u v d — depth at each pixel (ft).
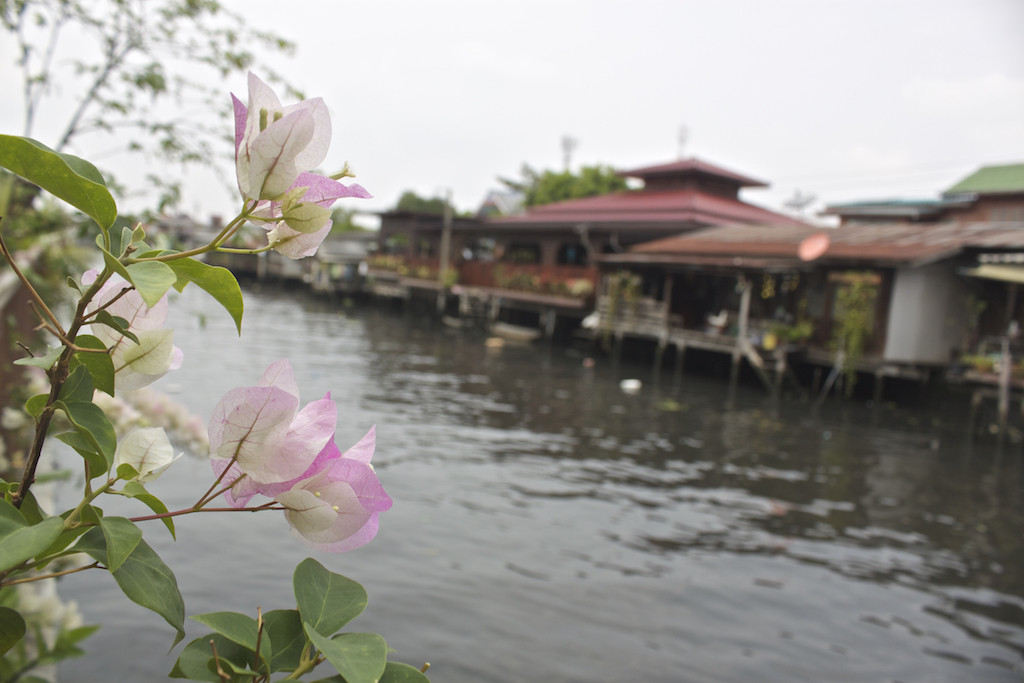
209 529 19.72
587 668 15.65
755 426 48.47
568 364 75.05
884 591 21.77
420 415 43.75
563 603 18.71
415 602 17.74
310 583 1.93
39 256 15.44
